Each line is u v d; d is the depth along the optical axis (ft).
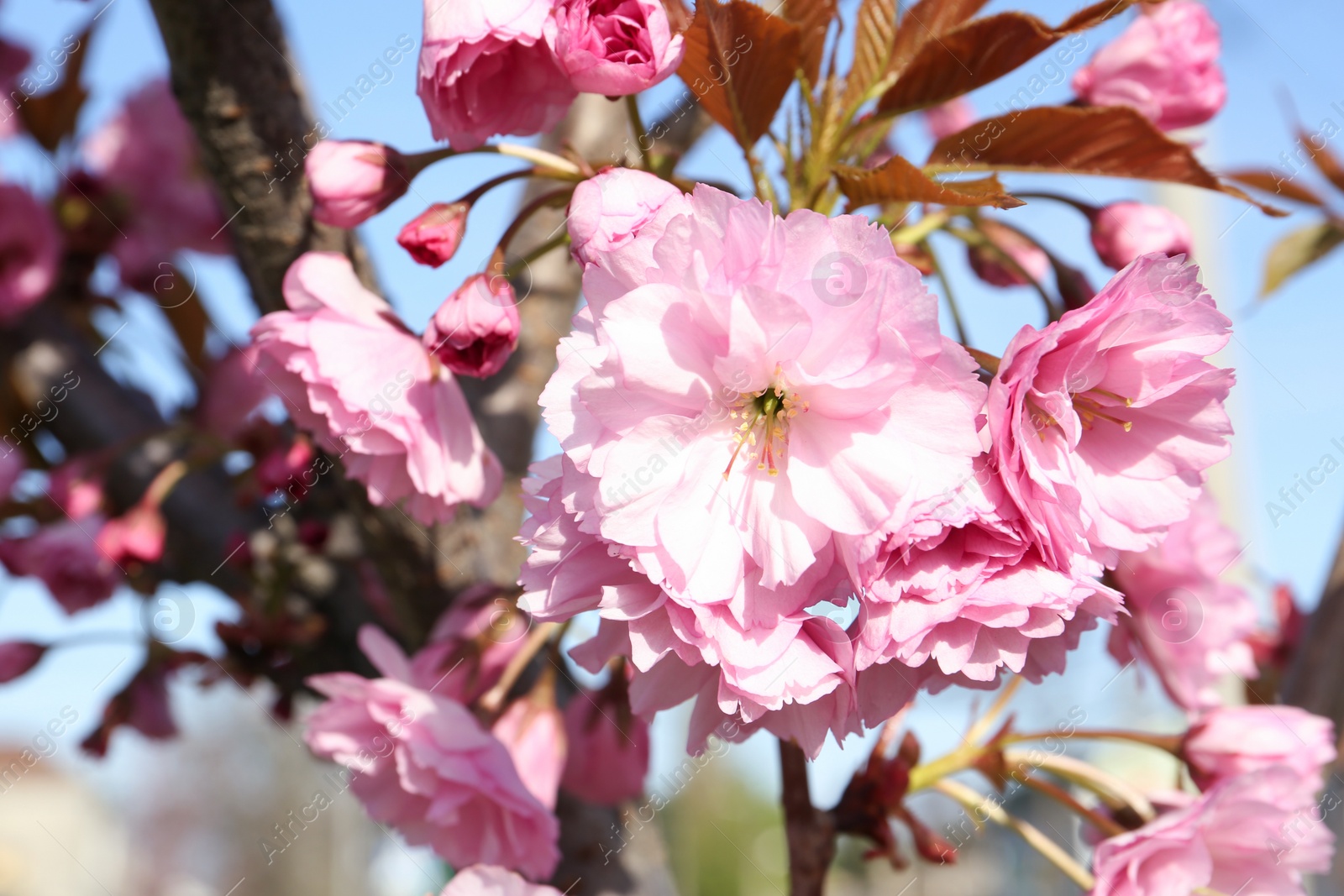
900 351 0.67
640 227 0.71
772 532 0.69
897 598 0.68
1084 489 0.71
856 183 0.74
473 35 0.73
